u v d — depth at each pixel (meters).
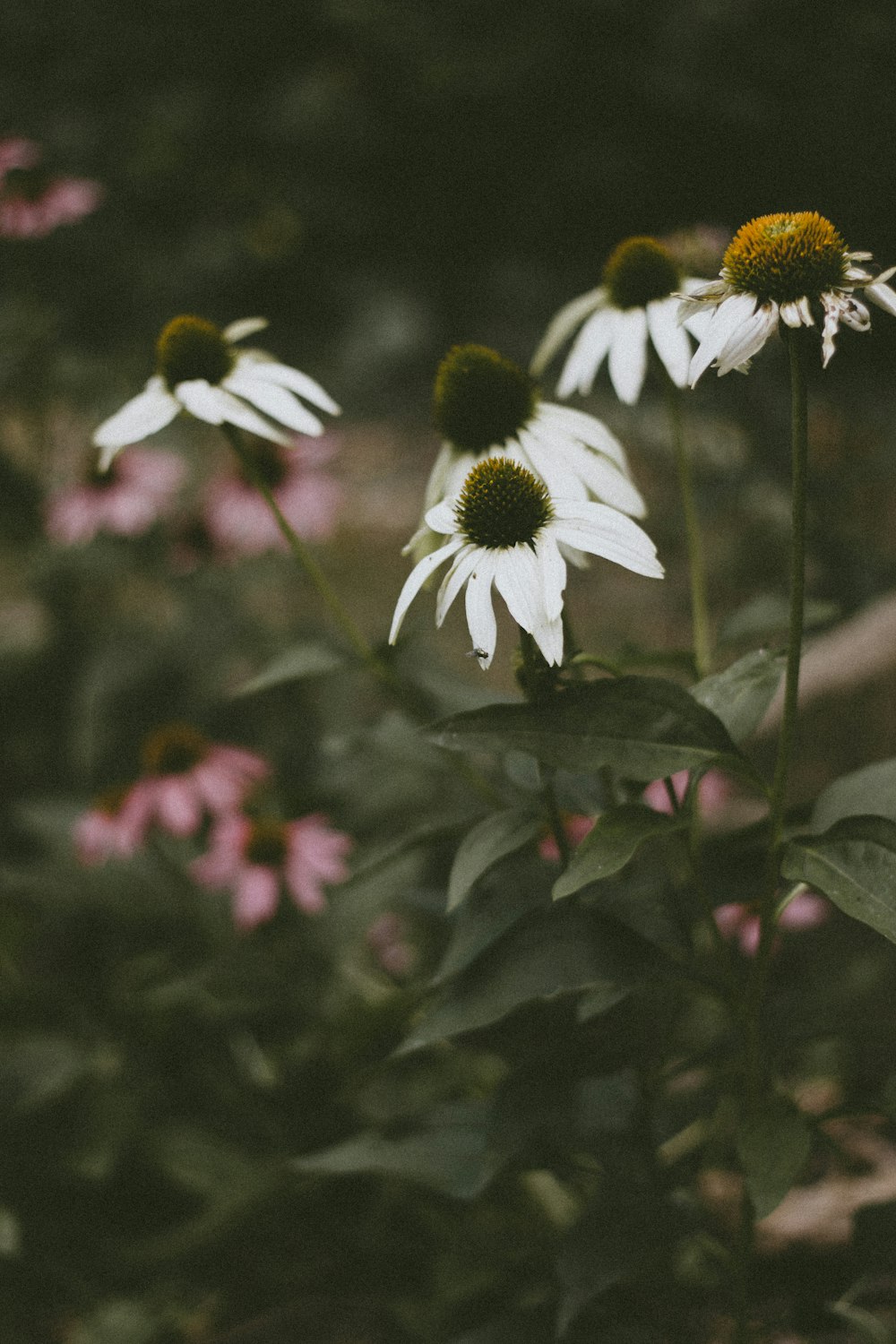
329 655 0.80
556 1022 0.72
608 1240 0.71
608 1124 0.75
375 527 1.99
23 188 1.14
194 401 0.74
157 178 3.12
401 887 0.97
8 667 1.24
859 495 1.44
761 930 0.69
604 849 0.65
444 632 1.56
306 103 3.23
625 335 0.78
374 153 3.25
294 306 3.11
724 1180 0.90
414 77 3.17
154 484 1.19
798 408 0.64
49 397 1.23
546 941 0.69
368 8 3.19
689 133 3.02
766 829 0.73
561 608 0.63
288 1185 0.85
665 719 0.66
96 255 2.64
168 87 3.36
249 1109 0.96
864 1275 0.76
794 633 0.66
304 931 0.98
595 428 0.73
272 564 1.22
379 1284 0.91
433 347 2.92
